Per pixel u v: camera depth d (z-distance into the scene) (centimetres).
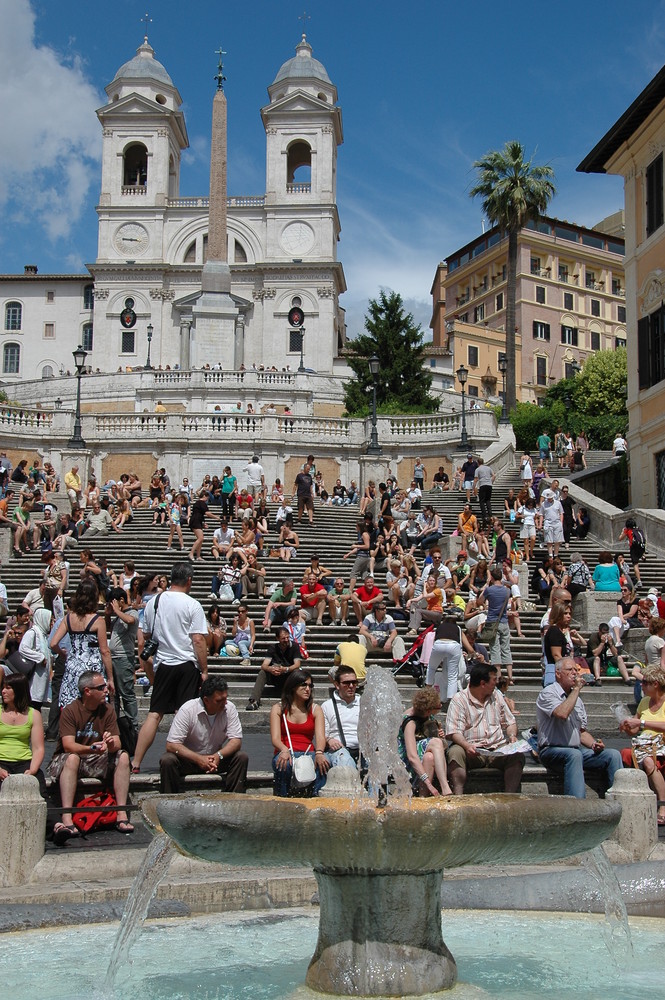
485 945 652
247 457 3794
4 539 2278
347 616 1845
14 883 736
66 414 3850
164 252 8125
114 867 762
